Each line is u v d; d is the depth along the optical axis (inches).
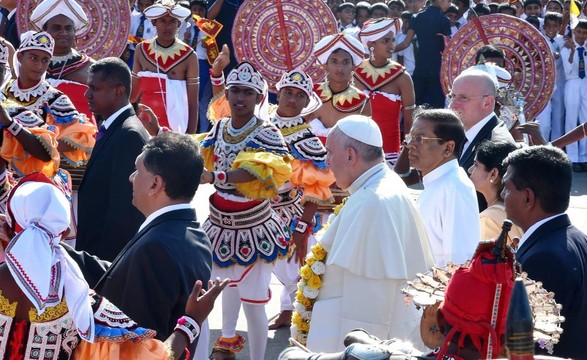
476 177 695.7
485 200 772.0
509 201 549.6
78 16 1058.1
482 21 1229.7
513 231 678.5
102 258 738.2
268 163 739.4
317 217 937.5
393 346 448.5
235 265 789.2
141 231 550.3
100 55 1224.2
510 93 998.4
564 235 534.9
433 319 470.3
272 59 1114.1
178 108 1307.8
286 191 887.1
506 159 561.0
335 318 601.3
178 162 549.0
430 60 1868.8
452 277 435.2
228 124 791.7
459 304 426.0
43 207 459.5
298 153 848.9
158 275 526.0
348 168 614.9
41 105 871.7
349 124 615.5
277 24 1107.9
